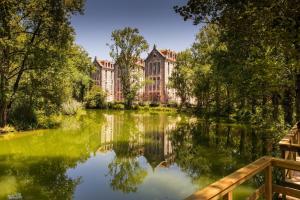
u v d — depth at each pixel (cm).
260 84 1627
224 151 1541
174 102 6322
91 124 2966
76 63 3381
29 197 845
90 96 6006
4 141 1794
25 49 2144
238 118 3055
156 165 1264
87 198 848
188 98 5841
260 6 729
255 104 2298
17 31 2188
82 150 1598
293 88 1403
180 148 1661
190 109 5006
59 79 2408
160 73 7281
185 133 2302
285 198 576
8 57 2134
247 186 922
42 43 2352
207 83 3684
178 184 991
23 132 2162
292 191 478
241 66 1734
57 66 2269
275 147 1448
